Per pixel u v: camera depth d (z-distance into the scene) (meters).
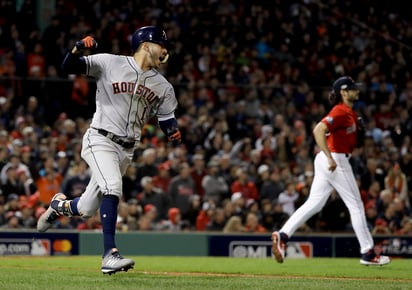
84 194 27.88
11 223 50.75
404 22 90.88
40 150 59.25
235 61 80.12
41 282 25.31
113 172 26.41
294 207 57.22
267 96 70.81
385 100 73.38
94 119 27.08
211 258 43.72
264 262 39.19
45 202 55.06
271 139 66.56
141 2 83.50
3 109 62.75
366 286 25.80
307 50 83.50
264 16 86.56
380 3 91.00
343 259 43.25
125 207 53.28
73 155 59.00
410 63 85.38
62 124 62.97
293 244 50.00
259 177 61.44
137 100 26.83
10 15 72.81
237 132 67.81
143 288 23.67
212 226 54.62
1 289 23.17
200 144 65.94
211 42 81.38
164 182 58.47
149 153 59.09
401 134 71.56
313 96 71.81
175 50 77.19
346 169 35.25
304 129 68.56
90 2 81.62
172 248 49.72
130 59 26.84
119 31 77.81
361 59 85.12
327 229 55.53
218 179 59.44
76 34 74.19
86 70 26.62
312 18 88.19
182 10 84.31
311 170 62.38
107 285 24.34
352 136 35.25
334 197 55.00
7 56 69.69
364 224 35.69
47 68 70.12
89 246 48.34
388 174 62.94
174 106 27.66
